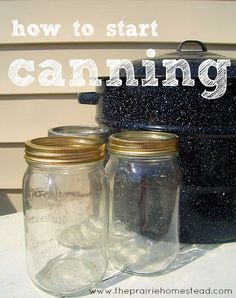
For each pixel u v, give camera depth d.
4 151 1.19
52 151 0.52
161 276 0.63
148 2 1.09
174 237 0.69
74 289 0.58
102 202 0.66
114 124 0.72
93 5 1.09
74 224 0.71
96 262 0.65
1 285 0.60
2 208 1.22
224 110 0.67
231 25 1.12
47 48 1.12
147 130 0.69
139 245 0.71
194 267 0.66
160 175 0.65
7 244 0.76
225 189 0.70
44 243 0.69
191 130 0.67
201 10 1.10
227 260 0.68
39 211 0.67
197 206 0.70
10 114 1.16
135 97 0.69
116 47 1.12
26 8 1.09
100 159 0.56
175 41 1.12
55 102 1.16
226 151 0.69
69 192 0.67
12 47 1.12
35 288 0.60
